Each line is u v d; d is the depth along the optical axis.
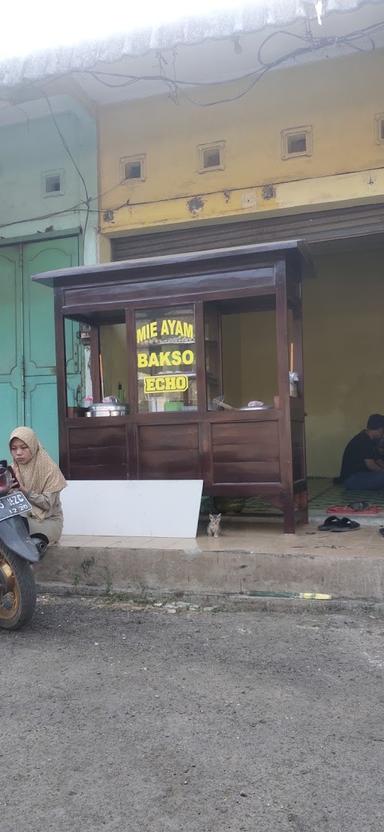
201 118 6.73
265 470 5.38
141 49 5.44
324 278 10.52
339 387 10.45
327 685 3.26
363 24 5.82
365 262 10.30
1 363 7.68
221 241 6.85
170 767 2.54
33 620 4.40
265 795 2.34
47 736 2.80
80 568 5.07
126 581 4.96
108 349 7.02
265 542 5.09
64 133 7.36
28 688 3.29
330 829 2.15
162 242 7.12
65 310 5.98
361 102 6.14
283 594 4.59
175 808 2.27
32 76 5.83
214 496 5.88
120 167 7.08
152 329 5.73
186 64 6.43
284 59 6.16
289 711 2.99
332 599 4.48
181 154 6.82
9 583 4.12
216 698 3.13
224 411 5.47
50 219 7.42
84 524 5.64
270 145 6.46
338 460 10.41
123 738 2.77
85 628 4.21
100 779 2.46
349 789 2.37
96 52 5.59
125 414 5.90
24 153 7.55
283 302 5.29
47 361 7.48
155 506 5.54
